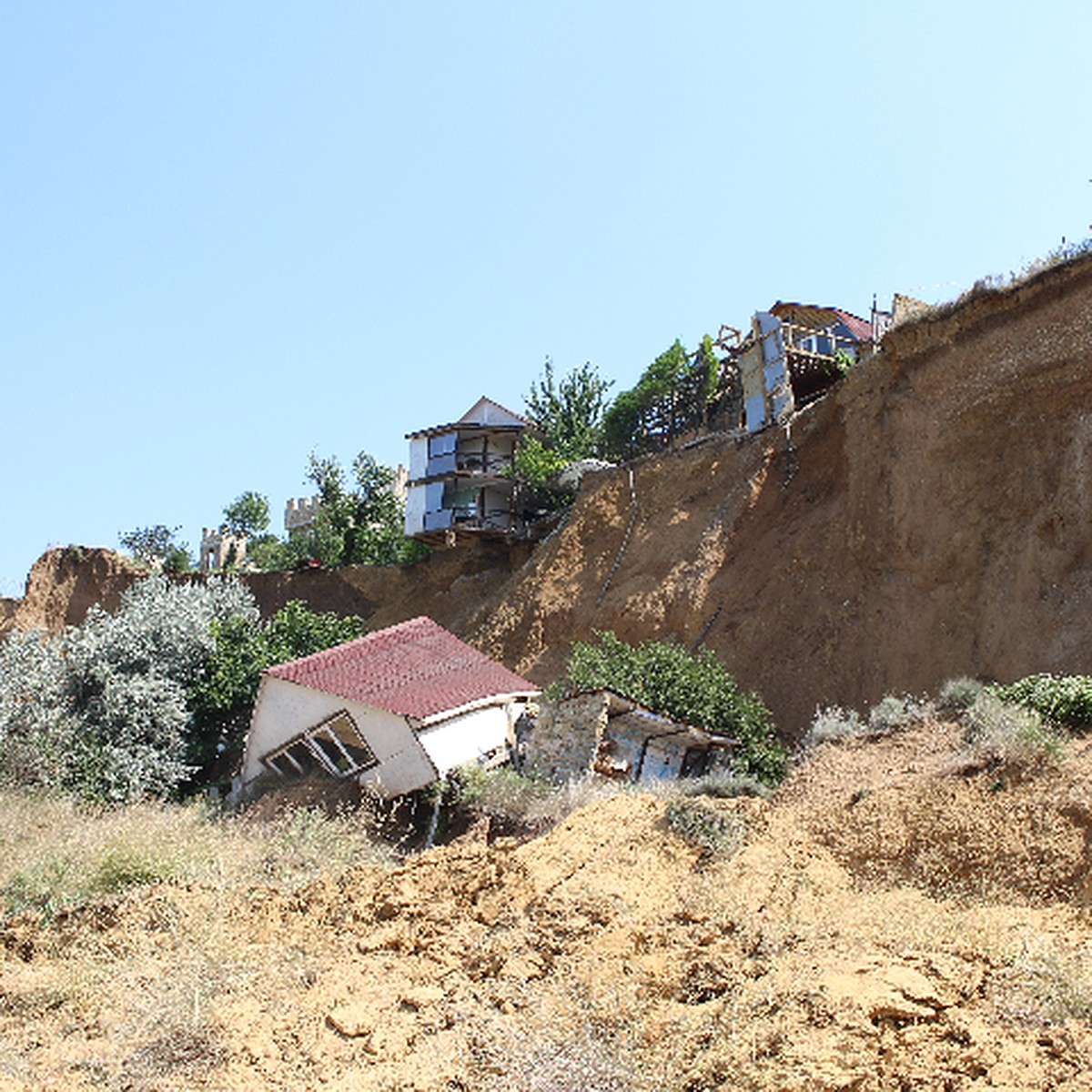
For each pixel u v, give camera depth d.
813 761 13.82
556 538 30.45
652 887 10.58
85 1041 9.31
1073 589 18.38
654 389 36.84
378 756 19.95
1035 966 7.93
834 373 28.92
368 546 41.72
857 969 8.20
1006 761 11.06
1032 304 21.25
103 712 25.47
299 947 11.00
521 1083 7.46
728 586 24.92
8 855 16.09
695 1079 7.29
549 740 18.45
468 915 10.78
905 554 21.55
